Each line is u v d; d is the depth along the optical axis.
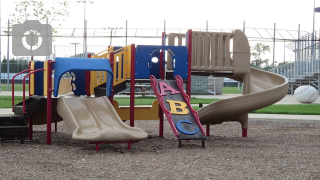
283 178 6.00
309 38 38.22
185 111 9.35
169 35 11.24
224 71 11.45
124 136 8.20
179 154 7.96
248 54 11.41
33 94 10.41
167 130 12.47
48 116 9.14
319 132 12.04
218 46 11.27
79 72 11.49
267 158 7.62
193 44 11.20
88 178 5.78
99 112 9.18
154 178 5.83
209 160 7.30
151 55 10.27
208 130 11.37
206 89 35.53
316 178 6.06
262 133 11.86
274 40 40.78
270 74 12.52
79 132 8.37
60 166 6.57
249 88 11.45
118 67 10.56
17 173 6.04
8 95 27.94
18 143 9.28
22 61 41.53
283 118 14.90
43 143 9.41
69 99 9.30
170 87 9.98
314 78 33.03
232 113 10.80
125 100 23.45
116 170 6.31
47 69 9.17
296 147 9.12
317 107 20.31
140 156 7.66
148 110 11.12
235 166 6.79
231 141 10.16
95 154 7.83
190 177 5.93
